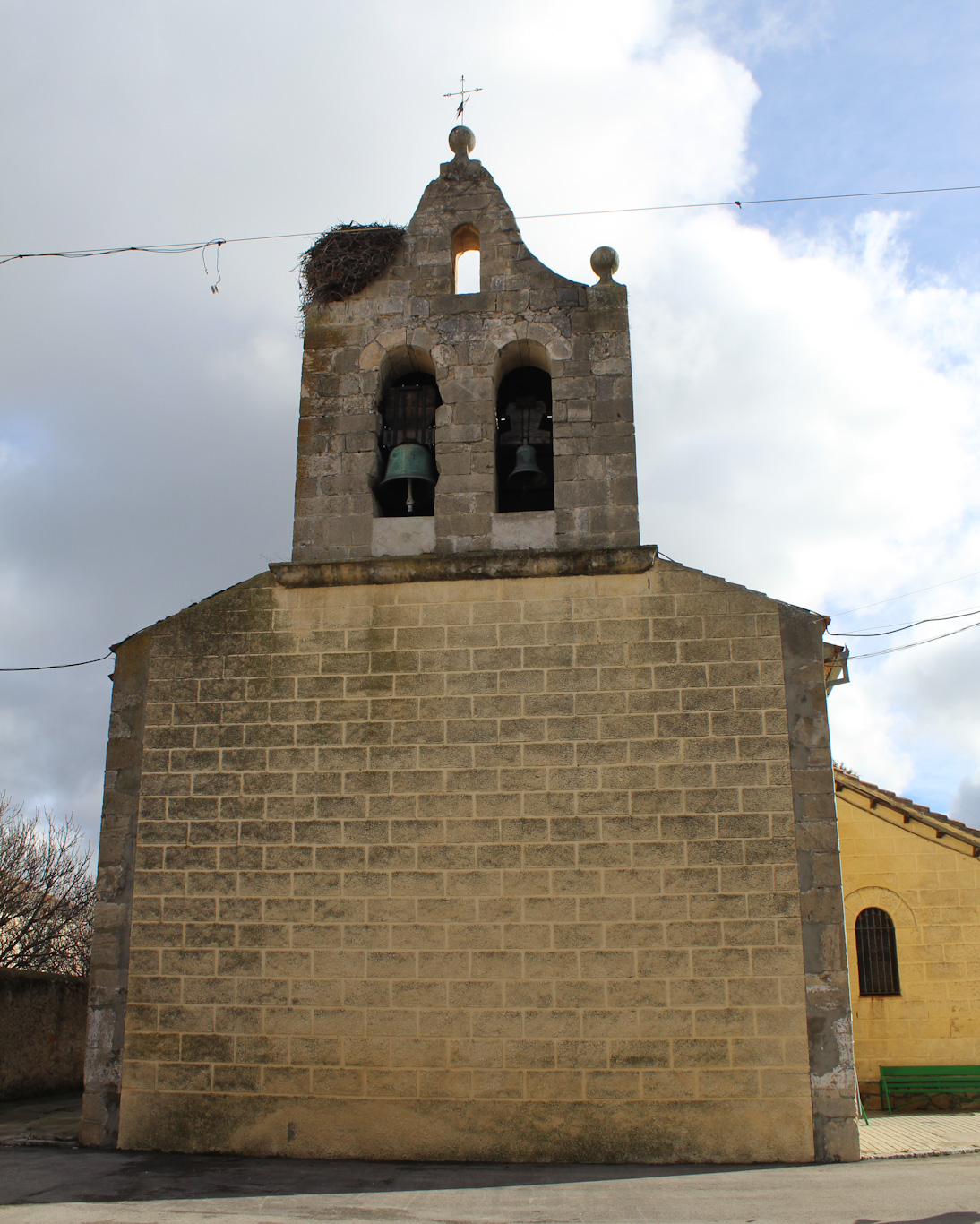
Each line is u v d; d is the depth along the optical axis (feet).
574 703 37.01
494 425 41.75
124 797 37.86
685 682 36.96
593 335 42.29
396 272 44.06
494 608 38.40
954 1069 51.85
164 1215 25.25
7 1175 30.58
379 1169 31.71
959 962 53.57
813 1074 33.06
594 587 38.29
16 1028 50.70
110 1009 35.78
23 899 87.51
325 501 41.42
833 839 34.94
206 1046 34.99
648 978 34.14
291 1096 34.19
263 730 37.93
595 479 40.42
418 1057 34.09
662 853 35.24
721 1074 33.19
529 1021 34.06
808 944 34.09
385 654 38.29
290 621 39.09
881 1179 29.76
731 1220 24.71
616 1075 33.42
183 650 39.27
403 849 36.06
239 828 36.94
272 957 35.53
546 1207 26.32
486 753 36.76
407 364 44.16
